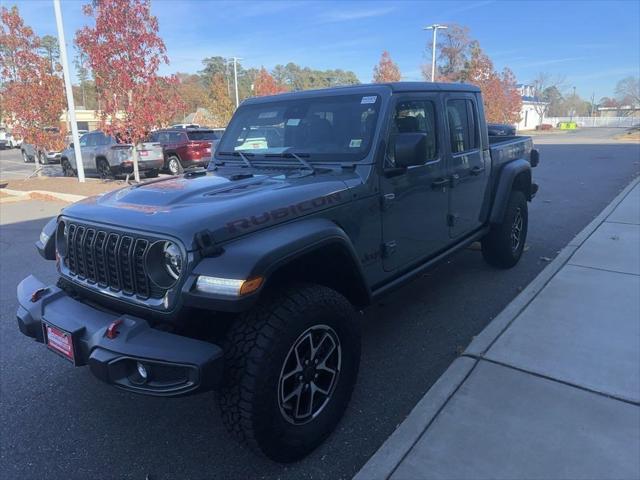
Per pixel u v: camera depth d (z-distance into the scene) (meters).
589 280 4.98
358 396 3.26
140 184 3.43
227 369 2.39
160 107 13.88
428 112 3.95
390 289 3.51
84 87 61.12
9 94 15.27
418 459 2.55
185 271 2.33
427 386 3.37
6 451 2.86
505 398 3.04
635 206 8.63
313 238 2.62
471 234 4.87
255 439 2.43
